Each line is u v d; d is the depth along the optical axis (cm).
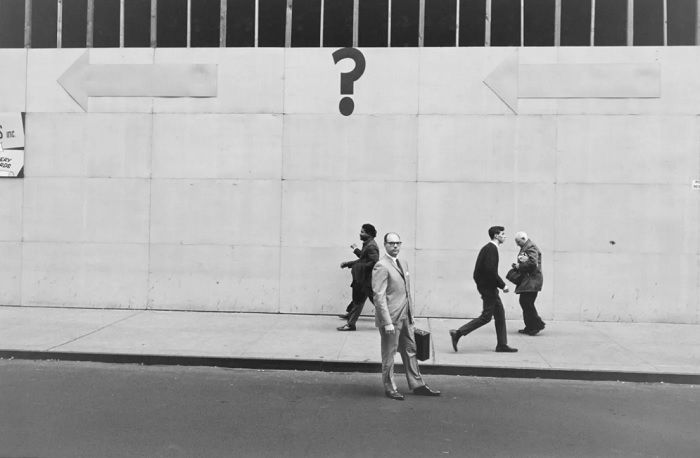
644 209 1153
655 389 750
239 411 637
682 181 1147
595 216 1162
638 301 1155
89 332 1007
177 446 527
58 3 1266
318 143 1206
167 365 851
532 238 1170
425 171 1188
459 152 1183
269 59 1212
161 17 1250
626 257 1156
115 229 1236
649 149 1152
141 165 1232
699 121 1143
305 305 1208
